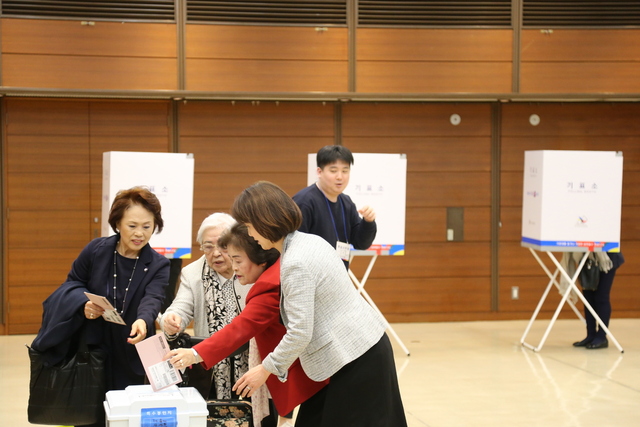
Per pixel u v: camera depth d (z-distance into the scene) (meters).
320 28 6.75
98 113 6.61
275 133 6.87
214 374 2.91
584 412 4.15
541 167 5.66
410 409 4.24
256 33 6.68
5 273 6.48
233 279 2.89
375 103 6.98
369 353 2.29
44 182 6.54
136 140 6.67
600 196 5.67
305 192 3.66
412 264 7.07
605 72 7.05
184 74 6.58
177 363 2.26
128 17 6.51
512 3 6.94
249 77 6.69
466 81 6.93
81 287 2.61
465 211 7.11
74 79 6.45
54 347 2.49
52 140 6.54
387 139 7.00
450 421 4.01
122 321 2.47
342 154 3.65
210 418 2.66
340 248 3.71
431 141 7.06
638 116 7.24
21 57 6.38
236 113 6.81
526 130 7.14
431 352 5.80
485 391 4.63
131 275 2.66
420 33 6.88
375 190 5.64
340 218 3.79
